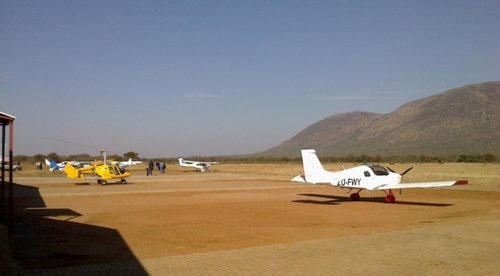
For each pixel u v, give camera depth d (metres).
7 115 12.85
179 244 11.62
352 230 13.59
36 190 31.59
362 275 7.92
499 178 41.72
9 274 8.27
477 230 12.62
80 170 40.19
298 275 7.96
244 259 9.34
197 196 27.64
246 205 22.31
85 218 17.16
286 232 13.45
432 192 29.20
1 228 13.22
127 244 11.66
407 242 10.88
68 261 9.53
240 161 178.38
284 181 44.53
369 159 132.12
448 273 8.00
